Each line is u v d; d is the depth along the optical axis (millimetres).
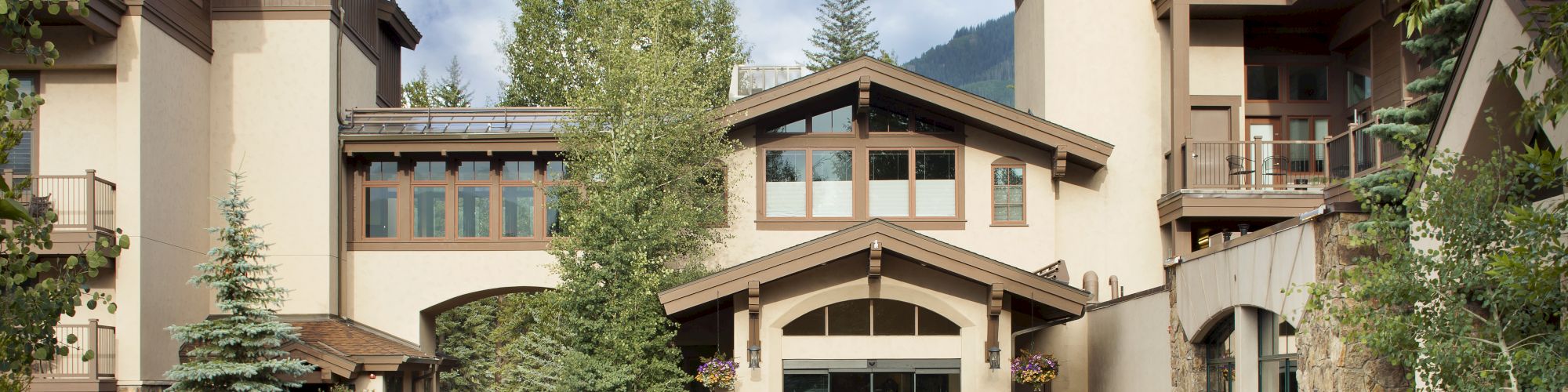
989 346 18875
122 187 20250
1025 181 23297
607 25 27016
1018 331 20234
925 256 18500
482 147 23328
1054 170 22812
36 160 21219
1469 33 11047
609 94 21375
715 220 22156
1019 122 22500
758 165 23234
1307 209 21984
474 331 37312
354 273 23828
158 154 21000
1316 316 11281
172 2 21641
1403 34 21062
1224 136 24625
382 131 23703
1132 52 24516
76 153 21297
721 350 22594
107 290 20406
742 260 22922
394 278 23812
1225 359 15000
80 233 19453
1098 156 22547
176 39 21828
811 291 19234
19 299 8867
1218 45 24719
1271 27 25078
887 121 23438
